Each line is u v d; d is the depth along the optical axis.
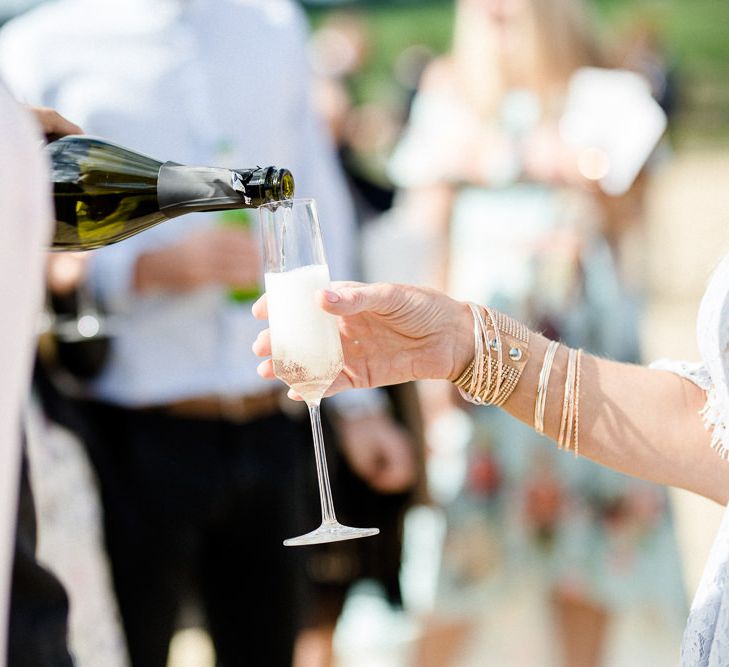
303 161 4.25
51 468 3.33
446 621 5.11
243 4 4.06
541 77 5.27
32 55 3.87
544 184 5.18
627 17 21.50
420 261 4.76
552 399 2.43
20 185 1.38
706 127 21.11
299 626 3.95
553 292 5.11
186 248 3.74
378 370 2.49
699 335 2.11
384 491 4.41
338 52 7.80
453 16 24.80
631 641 5.63
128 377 3.75
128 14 3.92
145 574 3.71
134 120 3.86
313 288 2.30
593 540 4.98
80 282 3.60
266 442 3.87
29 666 2.20
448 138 5.33
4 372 1.37
